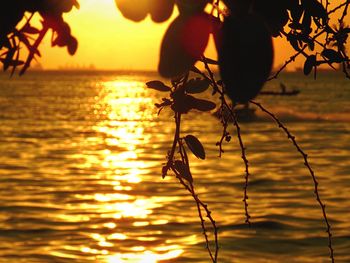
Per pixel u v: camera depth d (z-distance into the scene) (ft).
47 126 252.01
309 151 166.09
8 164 146.00
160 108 6.32
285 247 69.97
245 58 4.39
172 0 4.55
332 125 239.91
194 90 6.14
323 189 107.45
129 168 140.56
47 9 5.13
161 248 71.67
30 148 178.19
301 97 468.34
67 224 82.84
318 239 72.64
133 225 82.38
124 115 320.70
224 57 4.42
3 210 91.50
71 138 208.85
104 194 107.45
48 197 103.45
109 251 70.49
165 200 100.63
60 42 5.21
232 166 138.82
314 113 279.90
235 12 4.61
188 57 4.46
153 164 148.46
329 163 142.51
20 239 74.59
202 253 69.21
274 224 79.77
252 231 76.74
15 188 112.57
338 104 378.32
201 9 4.59
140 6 4.48
